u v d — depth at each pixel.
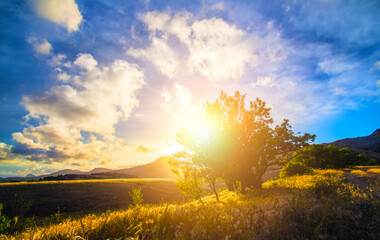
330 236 2.96
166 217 5.04
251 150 15.52
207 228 3.71
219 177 16.36
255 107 16.25
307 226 3.42
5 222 6.19
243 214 4.47
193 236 3.28
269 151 15.85
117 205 40.09
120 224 4.76
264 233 3.19
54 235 4.39
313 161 37.47
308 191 7.70
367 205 4.47
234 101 16.06
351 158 42.34
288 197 6.38
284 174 25.45
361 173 16.45
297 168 24.39
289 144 17.39
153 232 3.83
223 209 5.68
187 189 15.39
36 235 4.65
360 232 3.08
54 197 44.66
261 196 9.03
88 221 5.38
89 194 49.38
